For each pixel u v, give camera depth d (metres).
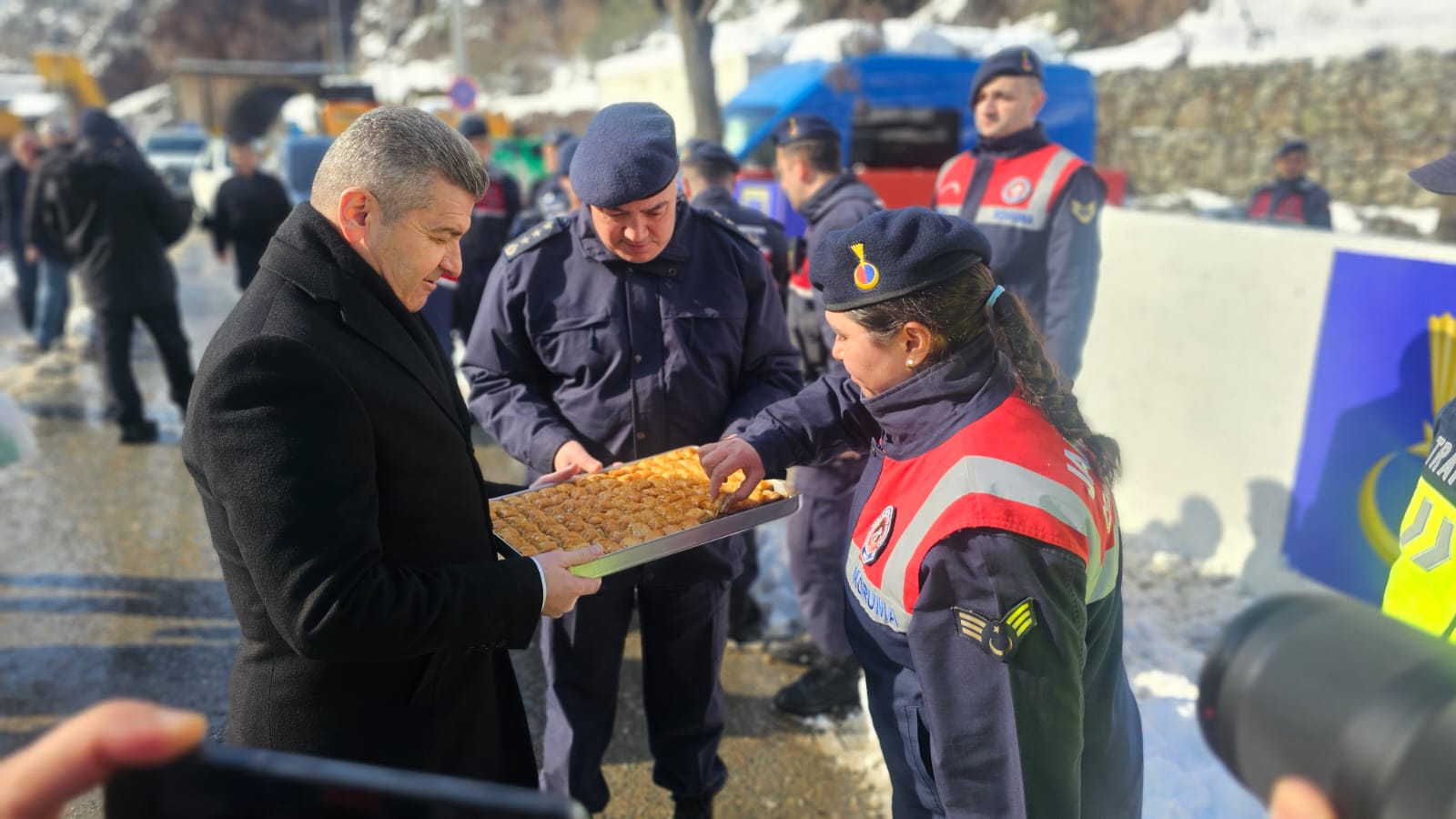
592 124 2.05
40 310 7.91
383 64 33.97
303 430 1.19
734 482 1.93
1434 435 1.37
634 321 2.16
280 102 38.59
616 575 2.14
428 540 1.39
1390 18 10.84
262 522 1.17
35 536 4.48
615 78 12.07
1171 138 12.02
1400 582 1.37
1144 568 3.68
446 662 1.41
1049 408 1.35
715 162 4.12
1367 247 3.05
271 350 1.19
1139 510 3.95
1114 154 12.92
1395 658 0.56
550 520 1.79
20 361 7.66
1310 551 3.20
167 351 5.81
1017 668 1.19
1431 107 9.36
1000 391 1.32
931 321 1.31
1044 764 1.20
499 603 1.35
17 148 7.94
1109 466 1.39
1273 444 3.36
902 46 8.70
